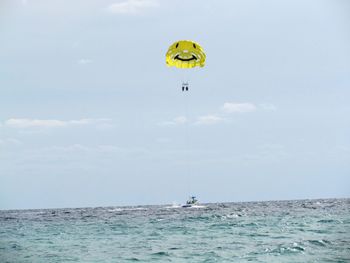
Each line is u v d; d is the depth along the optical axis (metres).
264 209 165.75
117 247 64.06
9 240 77.25
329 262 48.88
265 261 50.16
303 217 110.44
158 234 79.12
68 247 65.75
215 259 52.00
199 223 99.62
